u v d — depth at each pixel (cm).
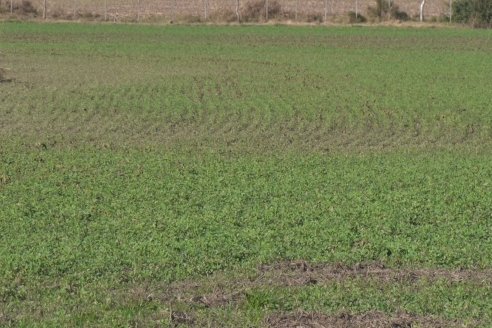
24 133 2706
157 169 2175
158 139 2652
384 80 3697
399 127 2834
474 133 2798
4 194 1902
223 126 2823
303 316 1205
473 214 1762
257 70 3966
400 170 2184
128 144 2575
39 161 2295
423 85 3575
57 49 4616
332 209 1750
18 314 1218
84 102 3136
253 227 1625
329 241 1538
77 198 1855
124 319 1189
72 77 3681
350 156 2416
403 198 1866
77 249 1483
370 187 1975
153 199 1845
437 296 1283
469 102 3200
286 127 2814
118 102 3145
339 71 3950
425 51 4738
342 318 1202
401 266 1445
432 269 1429
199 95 3309
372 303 1249
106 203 1817
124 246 1494
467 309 1237
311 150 2523
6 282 1330
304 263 1438
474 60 4369
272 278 1370
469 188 1986
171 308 1232
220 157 2375
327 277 1379
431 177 2103
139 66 4050
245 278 1369
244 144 2591
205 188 1950
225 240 1532
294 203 1812
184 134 2720
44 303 1253
